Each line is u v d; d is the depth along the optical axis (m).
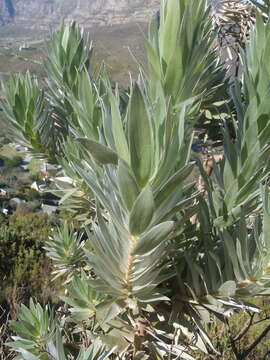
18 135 1.80
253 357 3.37
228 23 2.15
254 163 1.21
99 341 1.39
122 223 0.99
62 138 1.78
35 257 5.97
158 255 1.05
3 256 5.99
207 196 1.41
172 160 0.93
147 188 0.86
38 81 1.82
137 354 1.35
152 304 1.28
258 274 1.16
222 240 1.25
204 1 1.14
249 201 1.25
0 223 8.52
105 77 1.45
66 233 2.33
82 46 1.69
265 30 1.20
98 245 1.07
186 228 1.38
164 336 1.42
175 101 1.17
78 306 1.63
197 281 1.25
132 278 1.13
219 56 1.96
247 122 1.22
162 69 1.15
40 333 1.67
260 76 1.18
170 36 1.12
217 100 1.77
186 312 1.36
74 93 1.70
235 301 1.21
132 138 0.88
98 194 1.03
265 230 1.09
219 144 1.87
